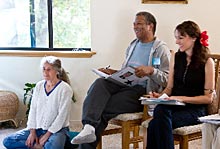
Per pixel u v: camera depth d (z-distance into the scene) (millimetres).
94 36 4676
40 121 3555
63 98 3506
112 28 4629
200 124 3072
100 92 3412
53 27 4926
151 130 2936
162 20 4516
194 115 3068
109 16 4613
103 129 3395
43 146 3488
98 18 4637
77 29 4898
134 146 3826
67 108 3521
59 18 4906
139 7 4539
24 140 3588
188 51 3201
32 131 3574
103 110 3391
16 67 4863
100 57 4699
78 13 4875
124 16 4582
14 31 4973
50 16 4910
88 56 4699
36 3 4910
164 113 2930
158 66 3582
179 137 2977
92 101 3373
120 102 3439
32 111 3613
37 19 4934
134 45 3783
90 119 3301
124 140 3373
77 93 4781
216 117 2613
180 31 3164
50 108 3521
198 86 3164
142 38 3684
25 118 4879
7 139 3605
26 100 4820
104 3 4602
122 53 4645
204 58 3148
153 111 3139
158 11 4512
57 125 3498
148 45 3674
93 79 4742
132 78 3484
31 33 4961
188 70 3188
